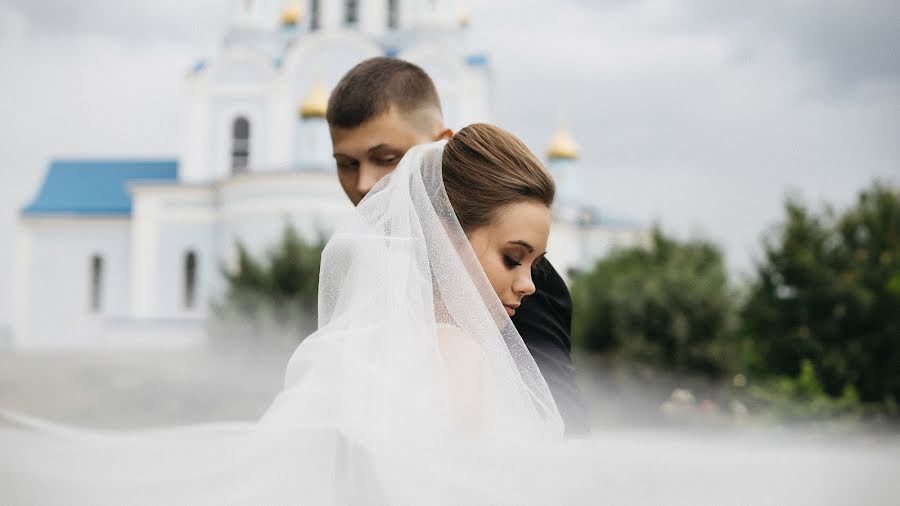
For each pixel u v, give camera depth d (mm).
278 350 19734
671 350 17078
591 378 17188
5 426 1570
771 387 14164
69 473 1508
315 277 20906
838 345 15922
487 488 1479
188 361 20688
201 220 34062
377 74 2902
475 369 1629
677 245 21656
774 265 17453
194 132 34594
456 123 33781
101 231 36969
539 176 1820
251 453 1524
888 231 17609
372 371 1575
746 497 1449
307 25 37562
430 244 1757
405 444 1483
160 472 1525
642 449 1545
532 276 2217
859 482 1458
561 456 1515
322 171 29547
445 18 35781
